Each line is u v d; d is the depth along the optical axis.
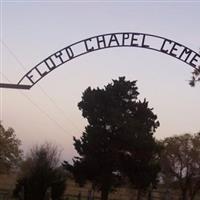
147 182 67.19
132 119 67.94
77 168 66.50
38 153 53.84
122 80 70.06
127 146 67.44
